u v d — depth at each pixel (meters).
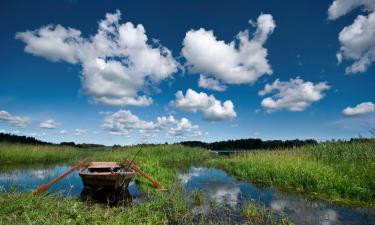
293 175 13.86
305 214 8.85
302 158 16.75
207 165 24.27
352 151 15.95
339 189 11.14
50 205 8.51
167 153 30.80
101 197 11.42
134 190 12.90
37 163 24.38
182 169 21.20
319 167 13.37
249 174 16.72
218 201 10.57
